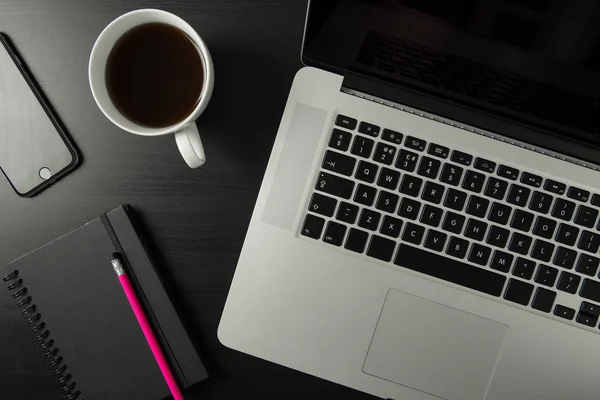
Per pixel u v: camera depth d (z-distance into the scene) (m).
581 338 0.57
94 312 0.59
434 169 0.56
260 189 0.57
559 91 0.52
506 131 0.56
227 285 0.60
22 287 0.60
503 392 0.58
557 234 0.56
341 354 0.58
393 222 0.56
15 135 0.59
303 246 0.57
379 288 0.57
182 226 0.60
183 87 0.53
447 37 0.50
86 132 0.60
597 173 0.56
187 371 0.58
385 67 0.53
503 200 0.56
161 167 0.60
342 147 0.56
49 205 0.61
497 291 0.57
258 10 0.59
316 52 0.53
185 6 0.59
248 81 0.60
